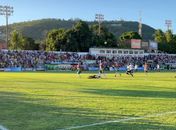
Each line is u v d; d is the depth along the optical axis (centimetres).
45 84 3688
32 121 1460
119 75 6184
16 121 1458
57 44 13350
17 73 7050
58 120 1487
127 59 10825
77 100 2188
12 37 15888
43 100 2177
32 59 9281
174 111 1748
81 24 13688
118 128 1334
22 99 2231
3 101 2125
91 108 1838
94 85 3588
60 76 5666
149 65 10700
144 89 3120
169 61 11688
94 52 11512
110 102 2100
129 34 17062
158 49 16275
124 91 2886
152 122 1452
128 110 1777
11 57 9050
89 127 1348
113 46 15025
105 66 9425
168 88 3259
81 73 7062
